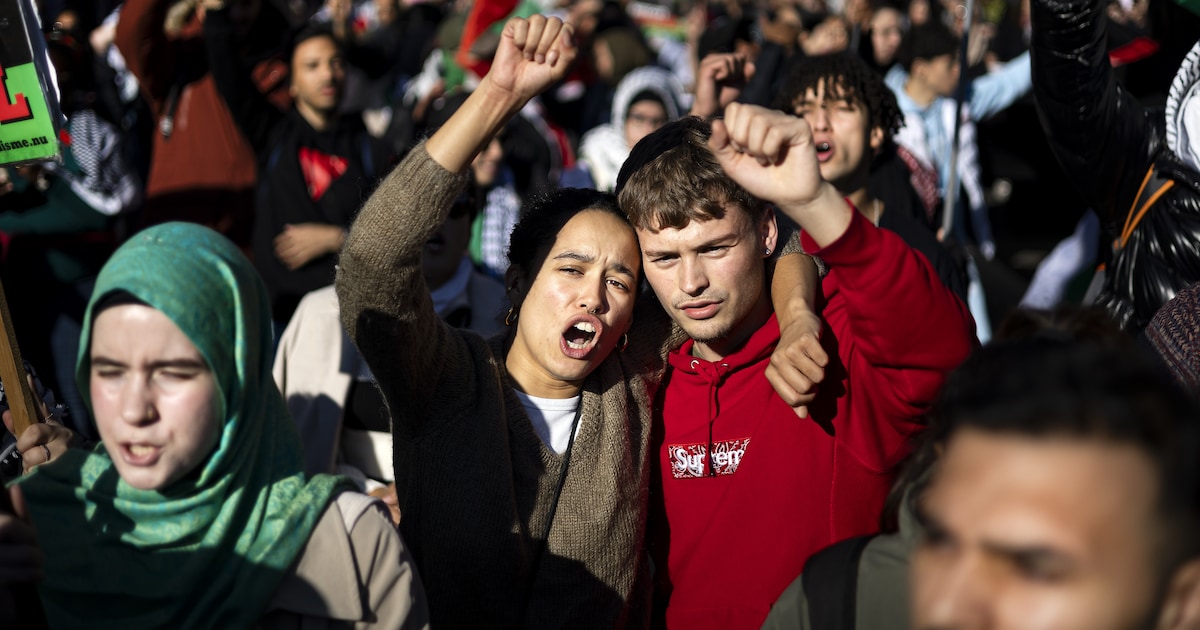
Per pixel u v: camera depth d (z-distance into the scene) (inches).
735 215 84.8
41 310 195.6
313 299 134.1
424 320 82.2
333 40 192.9
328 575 69.5
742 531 90.8
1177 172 111.7
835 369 90.3
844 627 60.7
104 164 198.8
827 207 72.9
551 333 85.5
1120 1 188.9
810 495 89.8
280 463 71.8
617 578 86.7
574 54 77.2
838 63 143.9
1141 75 148.0
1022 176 353.7
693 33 437.7
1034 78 114.3
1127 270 117.7
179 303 65.6
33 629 62.4
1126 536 43.3
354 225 79.7
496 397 86.2
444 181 78.4
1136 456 43.7
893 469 85.4
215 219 210.8
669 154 84.8
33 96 97.0
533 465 86.4
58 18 277.6
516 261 90.4
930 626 45.5
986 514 44.5
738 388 92.0
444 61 300.7
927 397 80.4
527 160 226.5
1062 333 52.0
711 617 91.4
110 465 71.1
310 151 188.1
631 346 93.8
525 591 85.5
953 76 237.9
